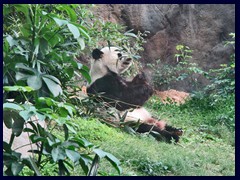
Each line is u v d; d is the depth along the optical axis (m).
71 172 7.69
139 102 13.84
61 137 9.55
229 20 21.14
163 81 19.22
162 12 21.50
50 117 6.34
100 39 13.27
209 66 20.77
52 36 7.32
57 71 8.95
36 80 6.90
